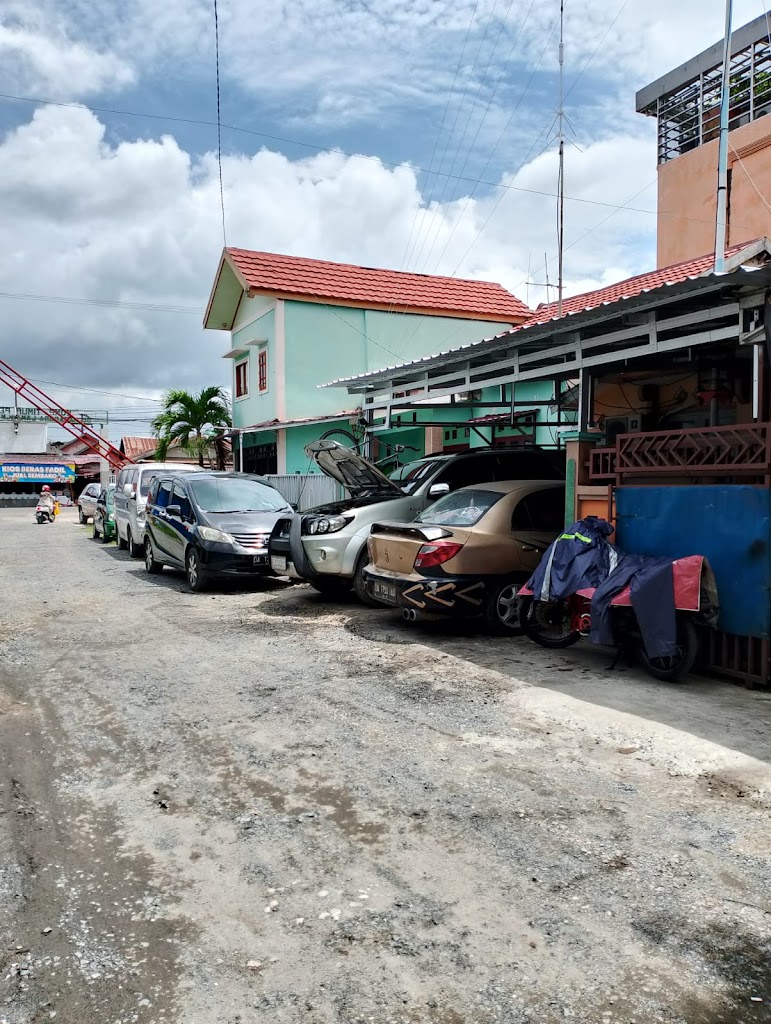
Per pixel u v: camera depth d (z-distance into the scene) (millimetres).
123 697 6043
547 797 4086
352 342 21031
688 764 4496
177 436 24734
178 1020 2498
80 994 2623
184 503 12461
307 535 9938
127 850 3611
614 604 6227
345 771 4477
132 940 2918
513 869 3365
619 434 7238
